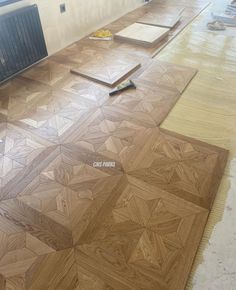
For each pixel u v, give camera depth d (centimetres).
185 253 112
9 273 106
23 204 131
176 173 145
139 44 278
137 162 151
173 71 234
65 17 261
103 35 296
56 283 103
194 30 309
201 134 170
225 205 130
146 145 162
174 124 178
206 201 131
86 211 128
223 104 196
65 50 269
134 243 116
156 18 339
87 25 296
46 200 133
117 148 160
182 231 119
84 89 212
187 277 105
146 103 196
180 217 125
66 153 157
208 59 252
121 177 143
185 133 171
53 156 155
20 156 155
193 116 185
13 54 214
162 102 197
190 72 232
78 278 105
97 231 120
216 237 118
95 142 164
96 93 207
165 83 218
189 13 356
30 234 119
